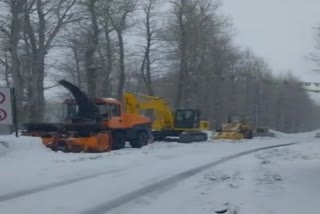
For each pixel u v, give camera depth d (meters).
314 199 11.98
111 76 62.44
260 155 25.94
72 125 29.44
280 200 12.02
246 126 53.16
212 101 73.88
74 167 19.05
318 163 20.08
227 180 15.77
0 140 24.52
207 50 66.69
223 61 72.56
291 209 10.98
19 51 44.53
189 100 63.59
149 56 63.38
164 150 29.09
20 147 24.95
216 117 74.56
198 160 22.58
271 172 17.36
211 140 44.84
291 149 31.22
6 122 17.58
